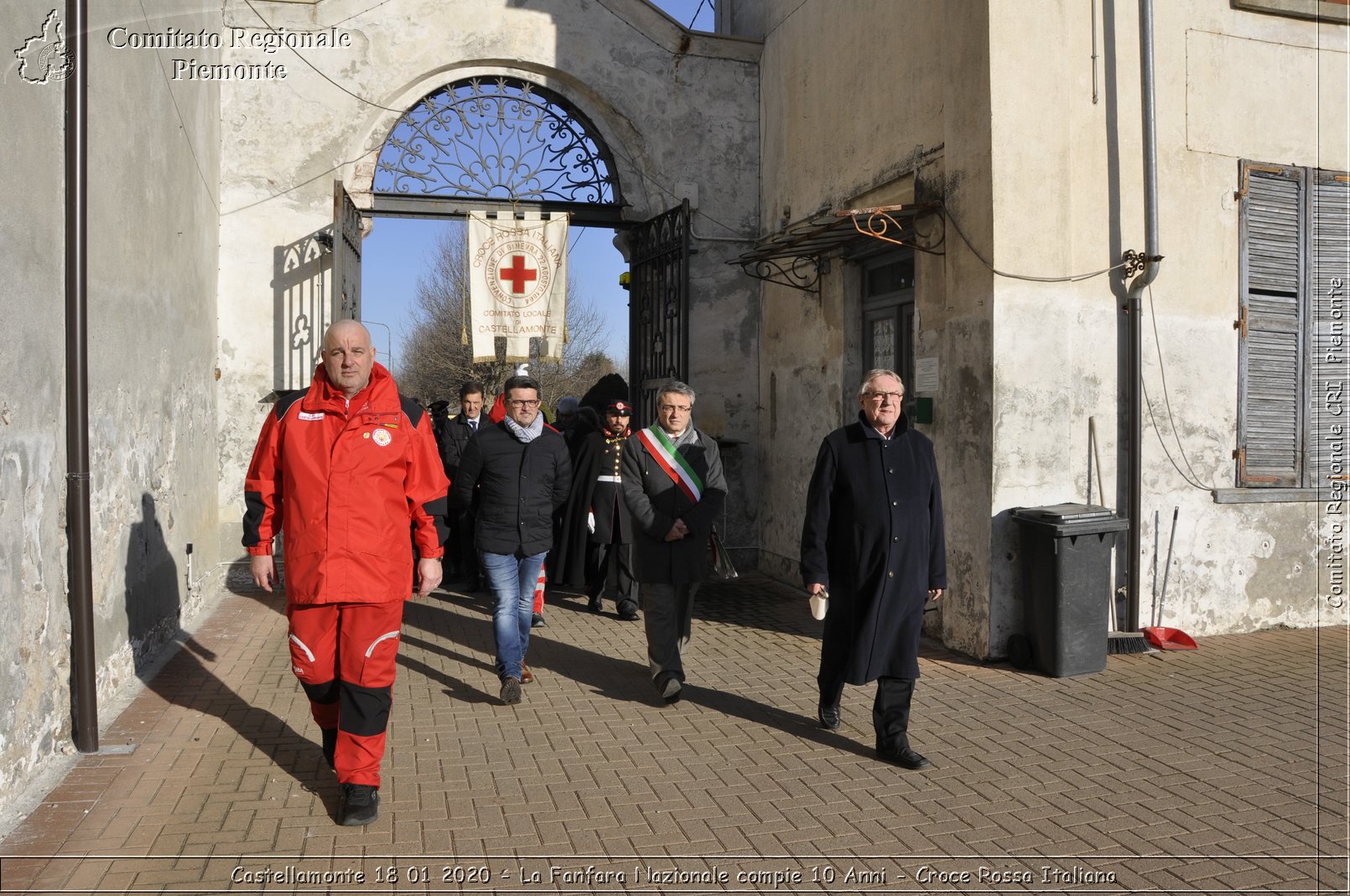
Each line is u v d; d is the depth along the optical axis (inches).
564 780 171.8
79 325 181.2
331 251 362.6
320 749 187.5
